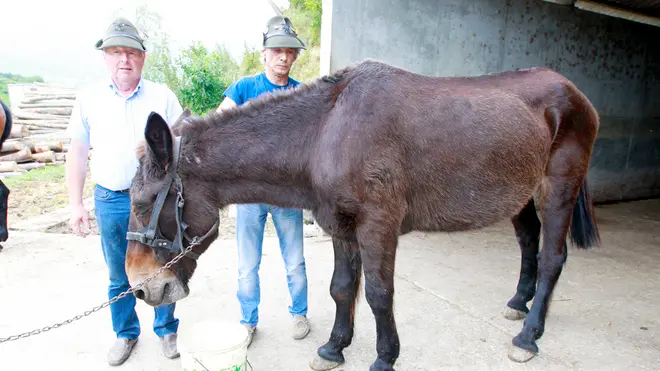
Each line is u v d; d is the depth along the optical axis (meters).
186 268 2.11
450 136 2.19
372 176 2.02
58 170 8.20
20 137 9.19
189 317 3.02
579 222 3.01
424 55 5.04
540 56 6.03
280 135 2.12
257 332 2.85
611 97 6.95
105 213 2.28
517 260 4.33
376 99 2.08
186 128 2.07
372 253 2.09
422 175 2.19
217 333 2.17
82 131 2.26
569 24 6.15
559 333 2.93
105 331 2.83
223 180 2.10
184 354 1.98
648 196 7.82
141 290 1.99
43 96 14.24
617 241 5.11
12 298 3.23
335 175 2.01
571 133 2.67
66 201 6.12
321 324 2.98
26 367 2.45
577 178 2.70
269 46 2.46
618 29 6.65
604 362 2.61
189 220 2.05
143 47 2.18
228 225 5.12
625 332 2.97
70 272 3.69
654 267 4.25
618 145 7.24
